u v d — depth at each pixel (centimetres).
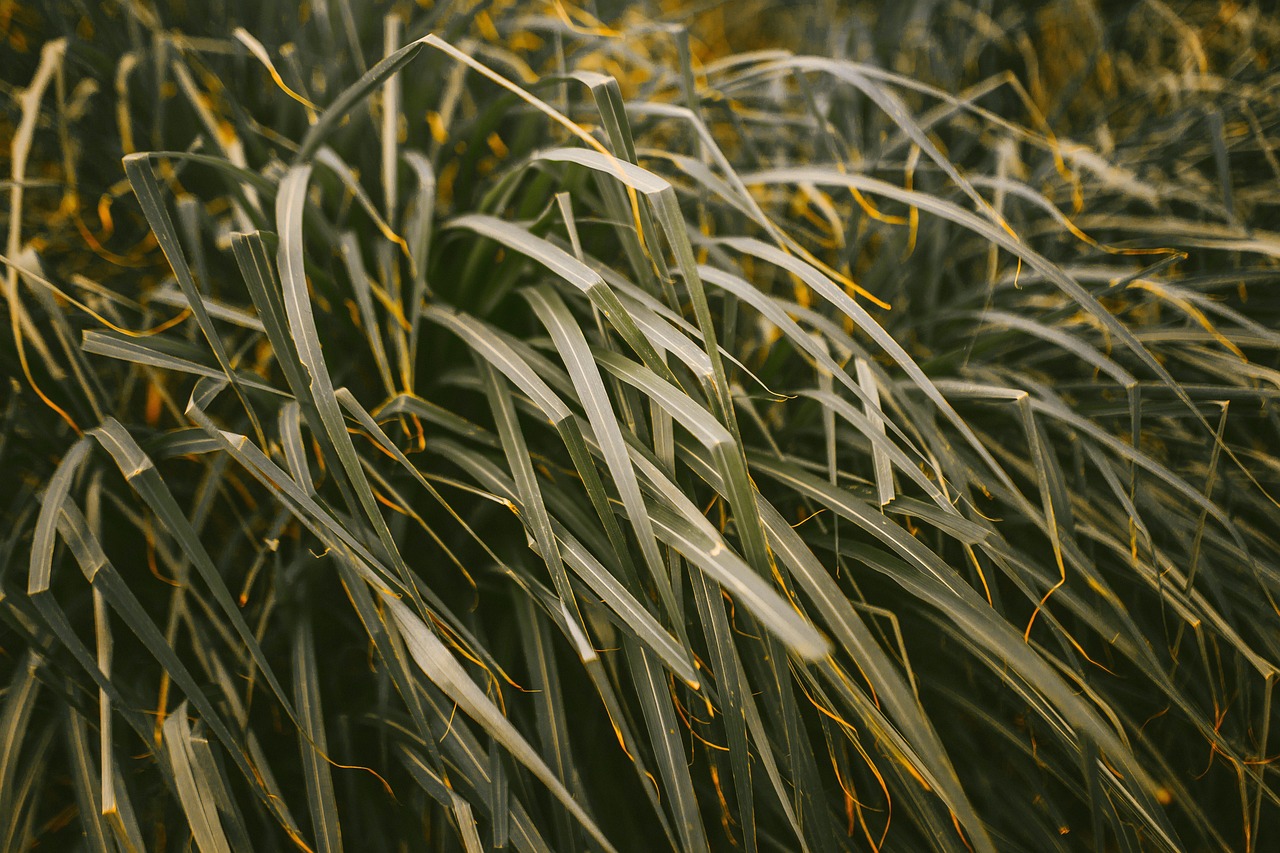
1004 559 66
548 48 100
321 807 62
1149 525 78
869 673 59
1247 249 77
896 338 85
